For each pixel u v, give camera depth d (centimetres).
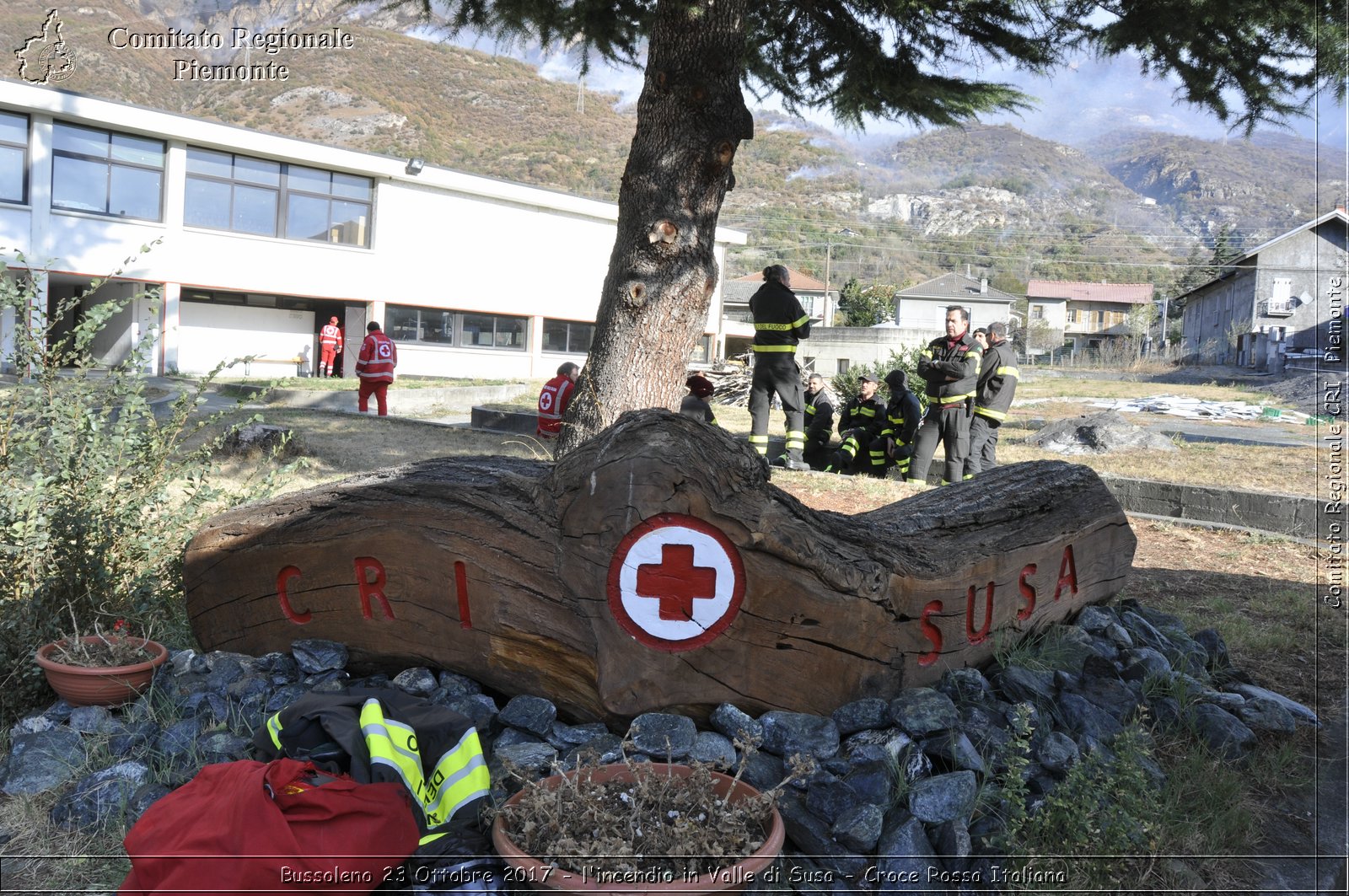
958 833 307
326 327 2653
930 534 414
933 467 1056
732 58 676
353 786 283
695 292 697
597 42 885
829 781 320
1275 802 361
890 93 859
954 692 388
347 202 2775
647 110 687
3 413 471
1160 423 1783
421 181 2869
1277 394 2038
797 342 1062
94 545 467
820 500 856
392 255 2855
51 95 2216
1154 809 328
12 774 354
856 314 7288
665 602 350
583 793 296
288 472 561
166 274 2464
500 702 395
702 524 346
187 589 450
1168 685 428
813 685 360
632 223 693
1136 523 869
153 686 393
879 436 1181
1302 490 971
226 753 352
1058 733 361
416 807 297
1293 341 2202
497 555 370
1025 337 6347
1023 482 475
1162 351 4394
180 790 290
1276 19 629
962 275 8162
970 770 333
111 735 375
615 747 340
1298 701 450
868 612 365
